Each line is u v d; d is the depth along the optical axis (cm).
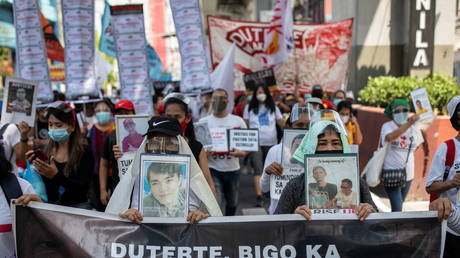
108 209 339
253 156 847
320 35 1170
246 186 1030
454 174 370
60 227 313
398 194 633
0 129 512
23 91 566
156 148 337
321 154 303
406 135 623
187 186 319
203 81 852
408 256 301
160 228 314
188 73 856
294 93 1164
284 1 1060
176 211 316
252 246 310
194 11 849
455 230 353
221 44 1168
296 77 1166
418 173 822
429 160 816
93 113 948
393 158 625
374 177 625
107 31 1286
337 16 1573
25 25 828
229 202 668
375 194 916
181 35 857
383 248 301
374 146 1004
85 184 468
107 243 314
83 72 841
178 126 346
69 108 460
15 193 327
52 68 1347
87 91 842
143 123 507
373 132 1013
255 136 657
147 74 848
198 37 850
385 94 1066
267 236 309
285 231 307
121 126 504
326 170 302
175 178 319
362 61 1427
